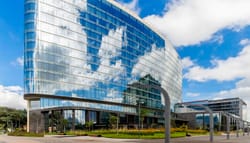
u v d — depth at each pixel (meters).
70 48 88.50
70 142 39.59
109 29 102.50
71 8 90.56
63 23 87.75
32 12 82.25
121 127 96.31
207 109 42.19
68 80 86.69
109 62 100.88
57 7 86.94
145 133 63.66
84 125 89.25
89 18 95.75
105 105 97.19
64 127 83.81
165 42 138.88
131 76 110.06
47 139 47.66
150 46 123.94
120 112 102.44
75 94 88.00
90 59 94.12
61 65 85.44
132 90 109.62
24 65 80.94
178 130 86.50
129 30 111.75
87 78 92.31
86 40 93.62
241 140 52.91
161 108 128.25
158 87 24.38
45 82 81.31
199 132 91.12
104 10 101.50
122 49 107.06
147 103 117.56
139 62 115.38
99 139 48.44
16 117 130.75
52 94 82.50
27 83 79.62
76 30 91.00
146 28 122.25
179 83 162.00
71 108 86.25
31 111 83.06
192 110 137.25
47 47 83.00
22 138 51.69
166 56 138.75
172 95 144.25
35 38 81.19
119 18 107.31
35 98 81.94
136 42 114.81
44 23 83.38
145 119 116.56
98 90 95.25
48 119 82.81
